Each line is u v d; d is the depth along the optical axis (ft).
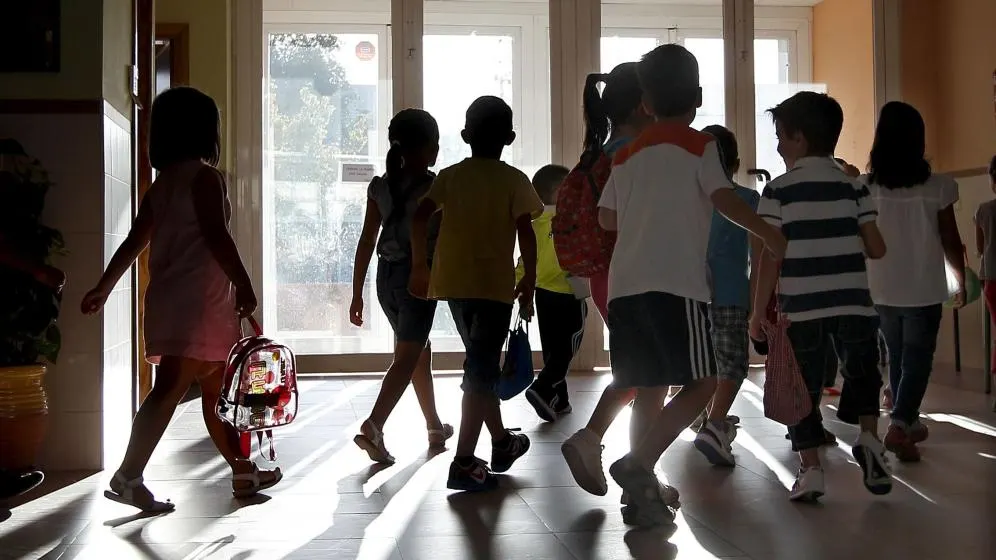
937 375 20.76
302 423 15.80
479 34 22.56
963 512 9.84
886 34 23.07
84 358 12.12
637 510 9.30
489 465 12.05
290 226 22.53
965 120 21.39
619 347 9.20
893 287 12.67
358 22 22.48
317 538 8.99
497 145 11.49
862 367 10.37
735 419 14.40
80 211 12.16
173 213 10.23
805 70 23.20
